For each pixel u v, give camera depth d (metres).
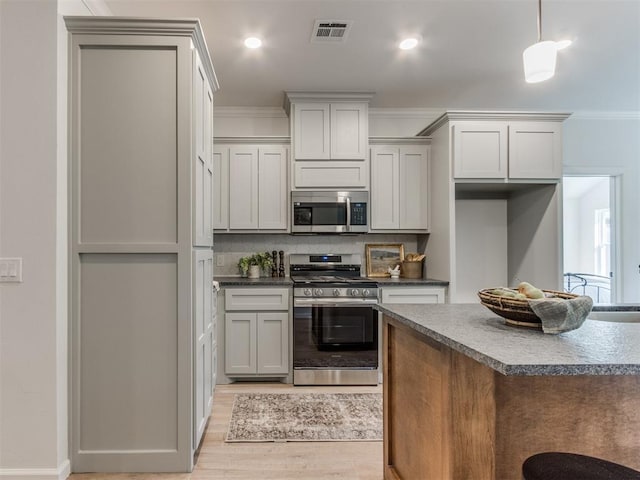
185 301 2.11
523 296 1.47
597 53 3.08
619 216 4.42
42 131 1.98
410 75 3.44
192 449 2.12
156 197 2.11
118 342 2.09
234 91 3.74
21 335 1.97
